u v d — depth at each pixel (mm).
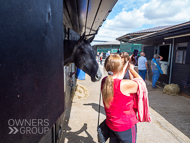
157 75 5785
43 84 668
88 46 2270
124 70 1569
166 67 6078
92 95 4953
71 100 4324
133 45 12398
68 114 3375
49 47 714
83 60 2217
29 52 561
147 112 1265
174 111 3598
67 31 2951
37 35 608
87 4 2197
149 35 5355
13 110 495
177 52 5367
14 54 487
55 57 791
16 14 488
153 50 7230
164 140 2414
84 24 4094
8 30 460
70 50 2160
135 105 1301
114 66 1260
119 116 1229
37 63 615
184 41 4934
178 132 2670
